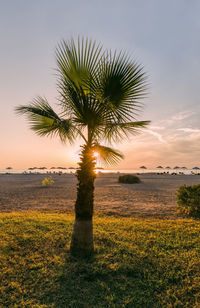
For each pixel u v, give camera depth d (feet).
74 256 13.38
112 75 11.45
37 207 34.42
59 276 10.98
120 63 11.27
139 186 70.79
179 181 94.94
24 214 26.81
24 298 9.30
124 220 24.61
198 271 11.80
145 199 42.55
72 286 10.23
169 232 19.36
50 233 18.06
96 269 11.69
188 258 13.48
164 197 45.47
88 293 9.70
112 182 88.53
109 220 24.32
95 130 14.02
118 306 8.76
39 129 15.10
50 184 78.48
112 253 14.12
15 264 12.28
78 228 13.42
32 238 16.42
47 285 10.28
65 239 16.80
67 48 11.76
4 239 16.08
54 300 9.21
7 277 10.91
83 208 13.25
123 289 9.96
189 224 22.48
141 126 14.56
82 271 11.57
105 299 9.28
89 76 12.03
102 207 34.19
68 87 12.95
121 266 12.10
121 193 51.80
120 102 12.64
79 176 13.29
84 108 12.88
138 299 9.33
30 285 10.23
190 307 8.84
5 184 78.89
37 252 14.02
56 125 13.99
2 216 24.77
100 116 13.19
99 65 11.64
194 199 27.94
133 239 17.24
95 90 12.11
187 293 9.86
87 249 13.42
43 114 13.61
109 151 14.71
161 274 11.45
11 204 37.19
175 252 14.51
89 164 13.12
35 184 78.48
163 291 10.02
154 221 24.32
